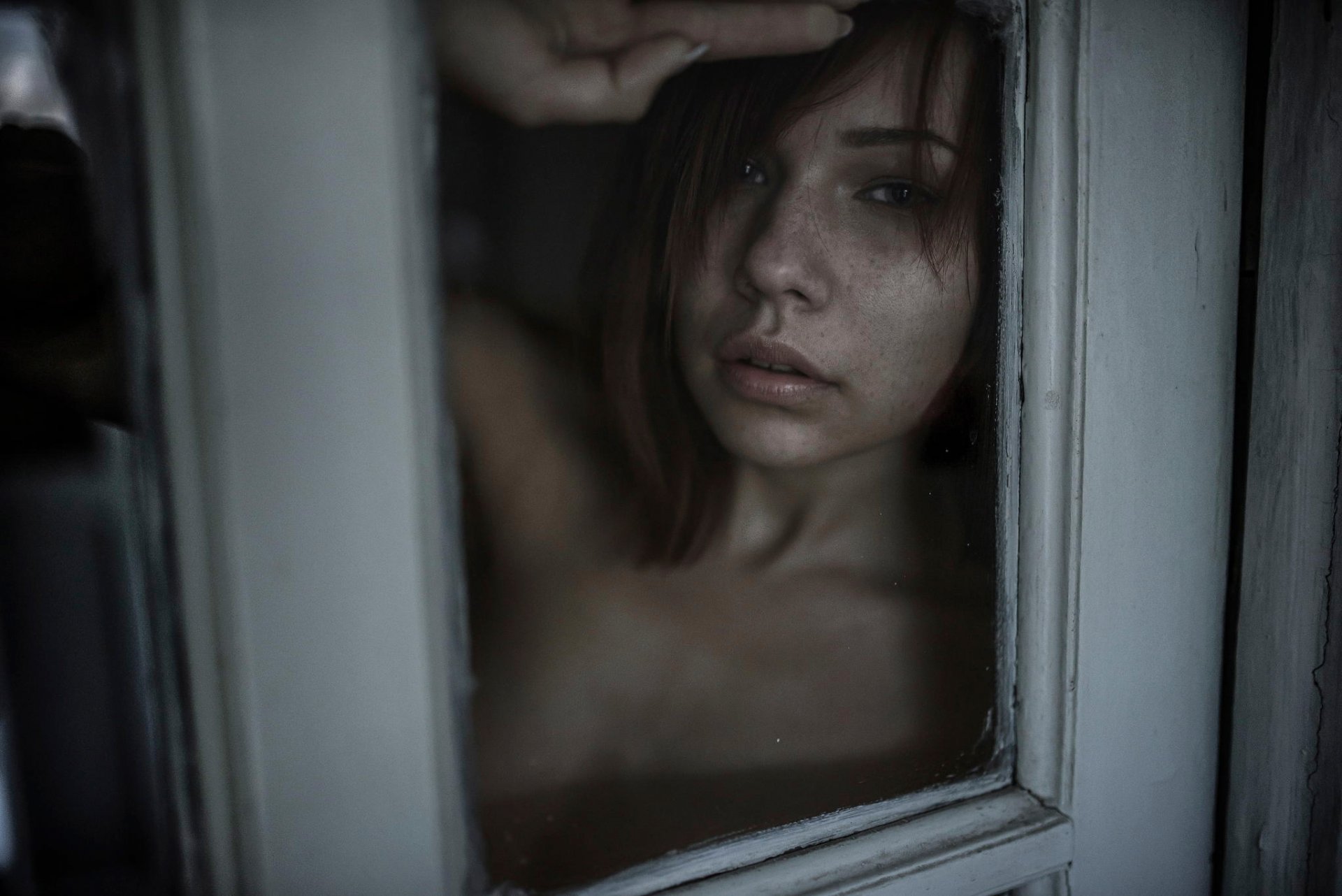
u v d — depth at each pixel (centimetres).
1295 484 43
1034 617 41
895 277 43
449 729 34
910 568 45
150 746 34
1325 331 43
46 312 34
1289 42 42
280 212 31
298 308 31
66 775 34
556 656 46
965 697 43
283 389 31
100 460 34
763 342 45
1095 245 40
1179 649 44
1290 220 43
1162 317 42
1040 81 39
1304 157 43
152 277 30
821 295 44
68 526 34
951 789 42
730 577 48
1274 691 44
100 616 34
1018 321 41
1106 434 41
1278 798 45
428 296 33
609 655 46
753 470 49
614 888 37
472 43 37
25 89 32
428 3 32
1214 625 45
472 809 35
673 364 50
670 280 47
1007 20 39
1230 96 42
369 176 31
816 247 44
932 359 43
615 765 44
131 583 34
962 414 43
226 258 30
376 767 33
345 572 32
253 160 30
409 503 33
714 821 41
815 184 43
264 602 32
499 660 44
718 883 38
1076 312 40
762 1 39
